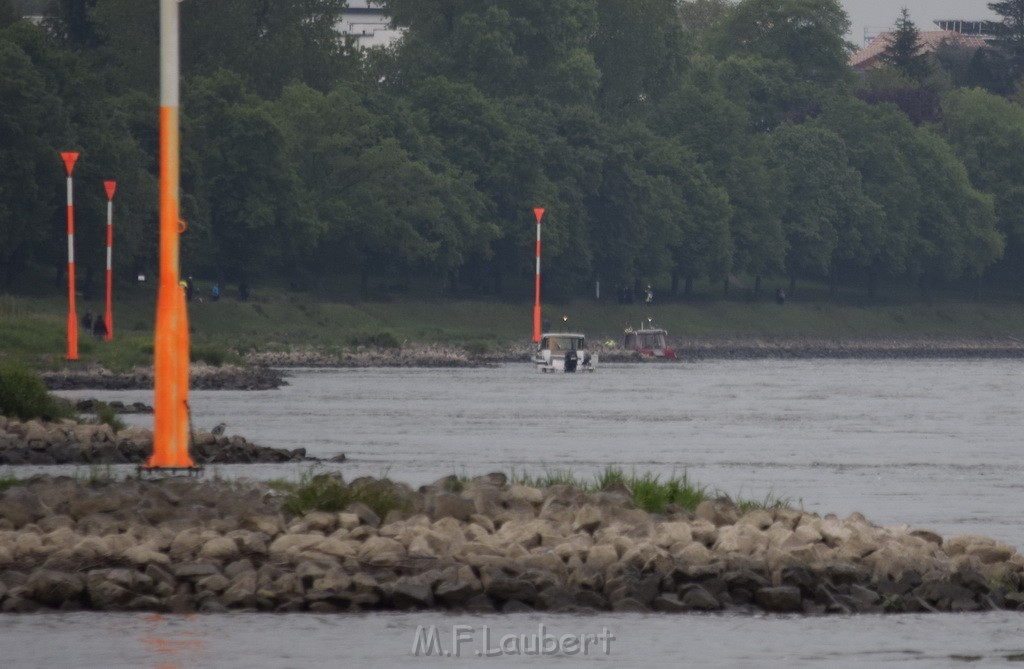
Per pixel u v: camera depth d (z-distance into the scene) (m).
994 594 76.31
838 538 82.81
